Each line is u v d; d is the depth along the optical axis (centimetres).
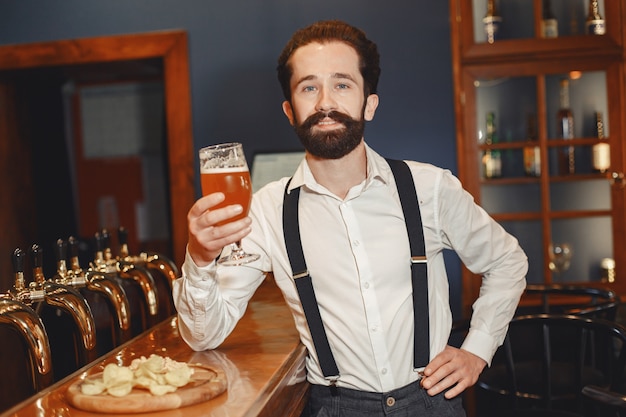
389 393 166
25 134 467
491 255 187
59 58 402
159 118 684
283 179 181
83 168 692
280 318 202
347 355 167
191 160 397
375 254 167
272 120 394
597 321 230
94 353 164
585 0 380
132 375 122
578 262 387
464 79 384
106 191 693
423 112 384
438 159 384
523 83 384
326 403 171
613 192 383
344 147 162
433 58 383
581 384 247
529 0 380
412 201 171
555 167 386
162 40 396
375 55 171
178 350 163
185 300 155
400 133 385
